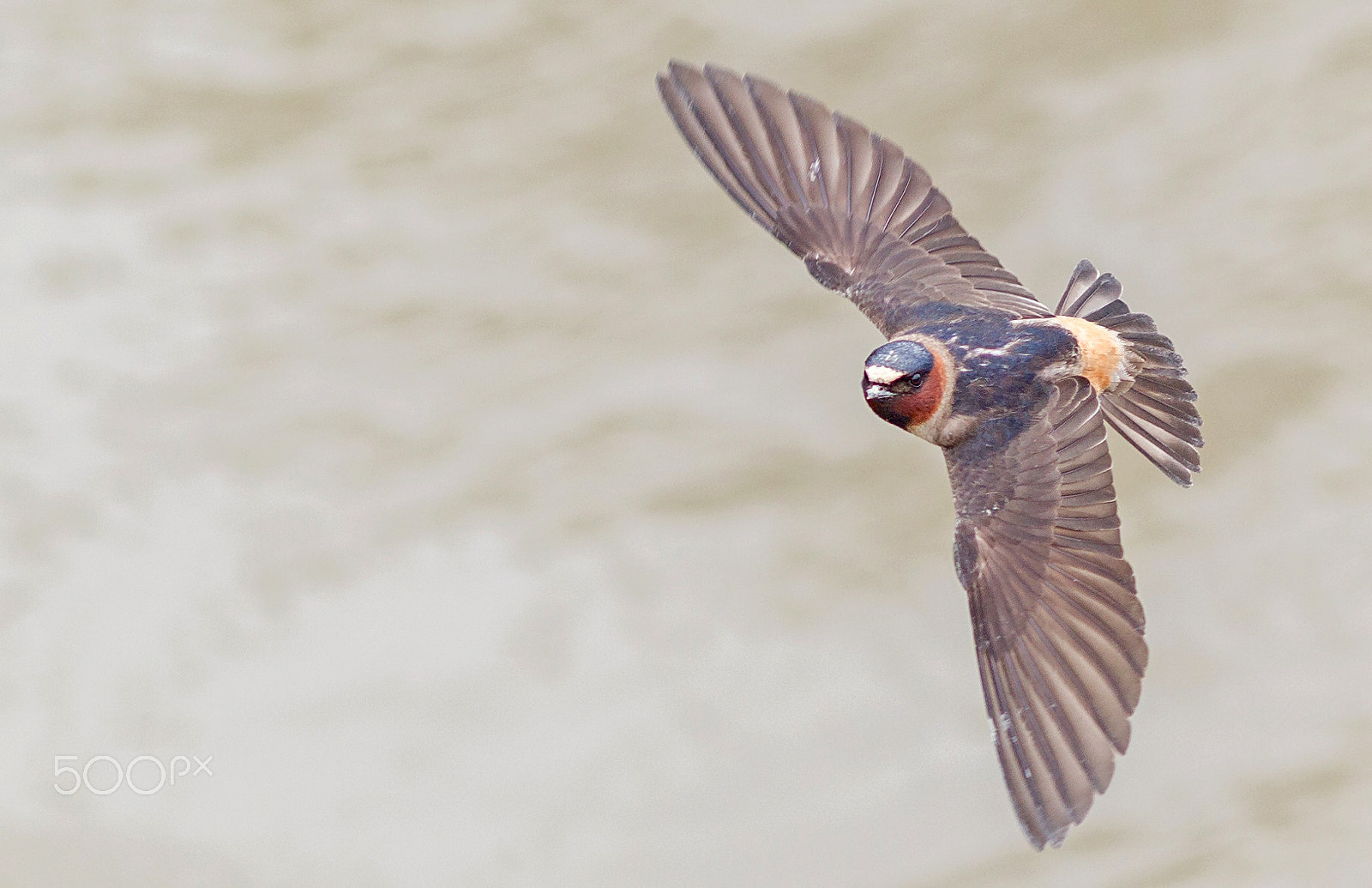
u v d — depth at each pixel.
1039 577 8.12
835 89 18.81
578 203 18.44
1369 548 15.52
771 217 9.62
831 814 14.67
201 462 16.80
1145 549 15.89
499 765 15.08
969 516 8.35
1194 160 17.86
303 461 16.80
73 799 14.95
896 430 16.59
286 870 14.57
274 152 19.12
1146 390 8.70
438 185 18.72
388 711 15.29
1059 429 8.36
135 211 18.66
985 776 14.77
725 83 9.73
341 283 18.02
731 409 16.86
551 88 19.34
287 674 15.59
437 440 16.84
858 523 16.08
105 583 16.09
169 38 20.17
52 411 17.14
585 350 17.39
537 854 14.62
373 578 16.08
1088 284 9.11
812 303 17.53
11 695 15.53
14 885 14.30
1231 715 15.07
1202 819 14.50
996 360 8.60
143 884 14.33
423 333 17.59
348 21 20.12
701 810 14.80
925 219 9.53
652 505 16.33
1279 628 15.40
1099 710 7.80
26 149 19.25
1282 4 18.88
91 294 18.03
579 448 16.72
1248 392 16.44
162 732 15.25
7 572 16.12
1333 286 16.83
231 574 16.09
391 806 14.88
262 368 17.38
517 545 16.20
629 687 15.38
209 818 14.84
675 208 18.33
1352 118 17.89
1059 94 18.52
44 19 20.38
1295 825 14.30
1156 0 19.02
